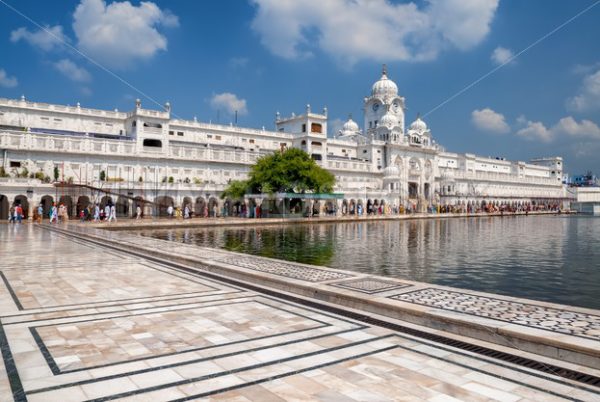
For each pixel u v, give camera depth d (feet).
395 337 24.63
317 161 276.82
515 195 433.89
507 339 23.25
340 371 19.61
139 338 24.02
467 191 383.45
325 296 33.63
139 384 18.06
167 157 207.21
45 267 48.88
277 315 29.09
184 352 21.86
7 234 97.25
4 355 21.30
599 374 19.52
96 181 181.27
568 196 508.12
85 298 33.58
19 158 172.45
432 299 30.73
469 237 107.14
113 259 55.72
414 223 180.55
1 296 34.06
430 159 356.79
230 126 255.70
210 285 39.01
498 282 48.39
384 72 363.35
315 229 137.39
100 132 214.07
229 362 20.58
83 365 20.07
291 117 290.35
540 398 17.04
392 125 334.03
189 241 93.30
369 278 39.14
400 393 17.38
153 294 35.17
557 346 21.42
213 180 224.53
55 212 145.79
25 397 16.83
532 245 87.56
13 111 193.67
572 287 45.85
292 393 17.30
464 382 18.54
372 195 268.00
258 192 206.59
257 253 72.18
